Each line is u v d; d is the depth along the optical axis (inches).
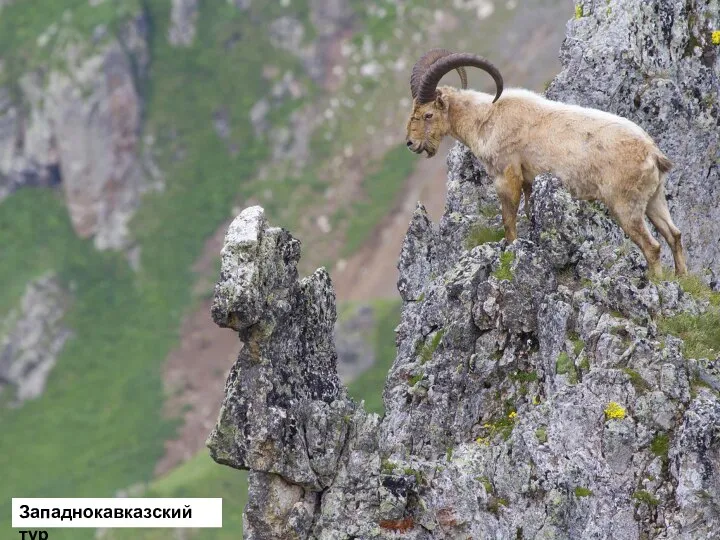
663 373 2043.6
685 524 1956.2
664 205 2368.4
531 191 2426.2
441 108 2527.1
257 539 2053.4
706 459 1958.7
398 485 2014.0
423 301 2532.0
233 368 2068.2
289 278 2094.0
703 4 2792.8
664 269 2470.5
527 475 2032.5
